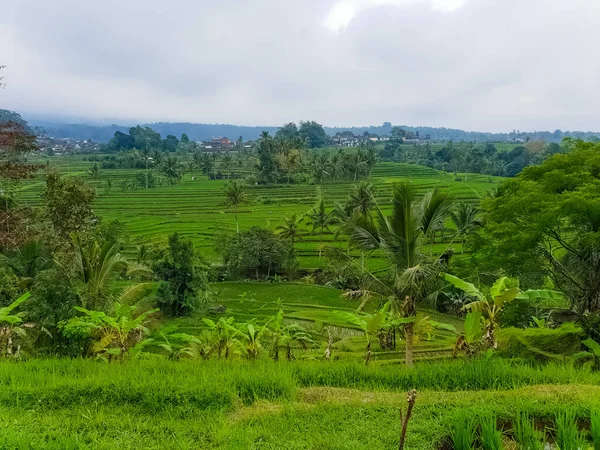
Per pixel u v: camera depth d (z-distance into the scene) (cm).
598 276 1667
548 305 2459
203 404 827
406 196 1335
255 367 1090
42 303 1487
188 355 1652
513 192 1831
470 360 1101
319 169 9312
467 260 1917
